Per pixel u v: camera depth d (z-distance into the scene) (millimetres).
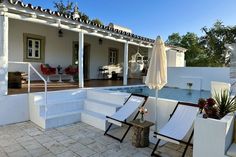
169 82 11688
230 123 2986
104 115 5539
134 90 9539
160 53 4418
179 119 3969
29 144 4070
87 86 8141
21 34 8625
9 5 5219
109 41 13008
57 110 5684
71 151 3789
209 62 19391
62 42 10219
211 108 3129
